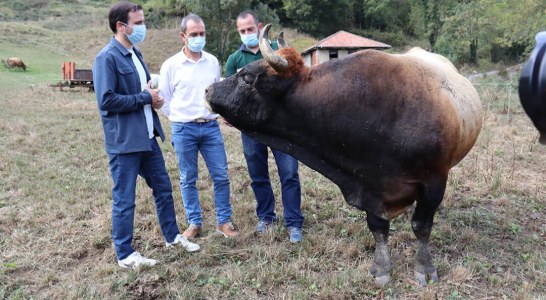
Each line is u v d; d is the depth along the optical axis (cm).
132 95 399
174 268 420
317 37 4875
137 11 405
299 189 480
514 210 545
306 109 362
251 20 474
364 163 365
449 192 595
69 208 572
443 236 475
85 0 6500
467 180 647
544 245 459
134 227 518
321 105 357
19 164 763
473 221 514
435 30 4941
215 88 386
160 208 457
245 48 488
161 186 451
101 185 658
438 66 439
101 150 873
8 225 523
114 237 423
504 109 1247
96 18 4838
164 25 4322
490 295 374
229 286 394
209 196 604
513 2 2639
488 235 484
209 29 3319
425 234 388
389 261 398
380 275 394
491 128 1011
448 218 522
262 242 475
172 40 3688
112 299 377
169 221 460
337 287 384
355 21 5744
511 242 467
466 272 398
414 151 350
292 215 476
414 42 5403
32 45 3525
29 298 385
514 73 2123
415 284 391
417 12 5478
